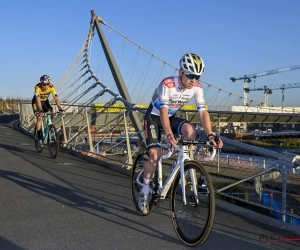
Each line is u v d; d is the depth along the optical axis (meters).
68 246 2.73
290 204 4.57
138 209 3.53
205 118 3.02
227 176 4.76
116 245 2.77
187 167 2.83
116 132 12.38
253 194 4.71
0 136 12.10
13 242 2.80
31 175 5.36
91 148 7.84
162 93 2.97
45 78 7.04
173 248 2.72
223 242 2.85
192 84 2.93
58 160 6.87
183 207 2.86
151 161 3.24
